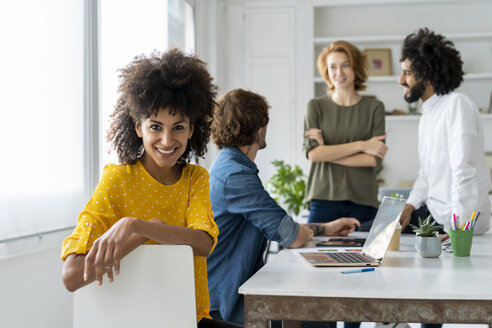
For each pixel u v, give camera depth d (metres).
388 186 5.94
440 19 5.94
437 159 2.31
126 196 1.29
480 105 5.80
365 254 1.62
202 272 1.39
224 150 1.88
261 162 5.81
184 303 1.12
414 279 1.27
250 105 1.84
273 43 5.79
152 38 3.61
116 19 3.01
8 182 1.98
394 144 5.95
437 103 2.36
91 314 1.13
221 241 1.74
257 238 1.75
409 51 2.42
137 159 1.34
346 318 1.13
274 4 5.77
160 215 1.34
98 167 2.62
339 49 2.95
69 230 2.40
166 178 1.37
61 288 2.34
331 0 5.77
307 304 1.14
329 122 2.99
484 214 2.22
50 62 2.28
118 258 1.06
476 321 1.10
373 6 6.01
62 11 2.38
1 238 1.93
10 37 2.00
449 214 2.28
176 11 4.30
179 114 1.24
